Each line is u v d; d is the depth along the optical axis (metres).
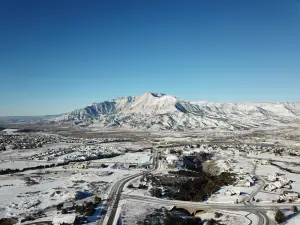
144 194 101.00
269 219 76.12
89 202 89.75
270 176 119.88
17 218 79.38
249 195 97.56
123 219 77.75
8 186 112.69
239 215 79.62
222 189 108.56
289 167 146.38
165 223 74.81
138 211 83.69
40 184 115.88
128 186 111.56
